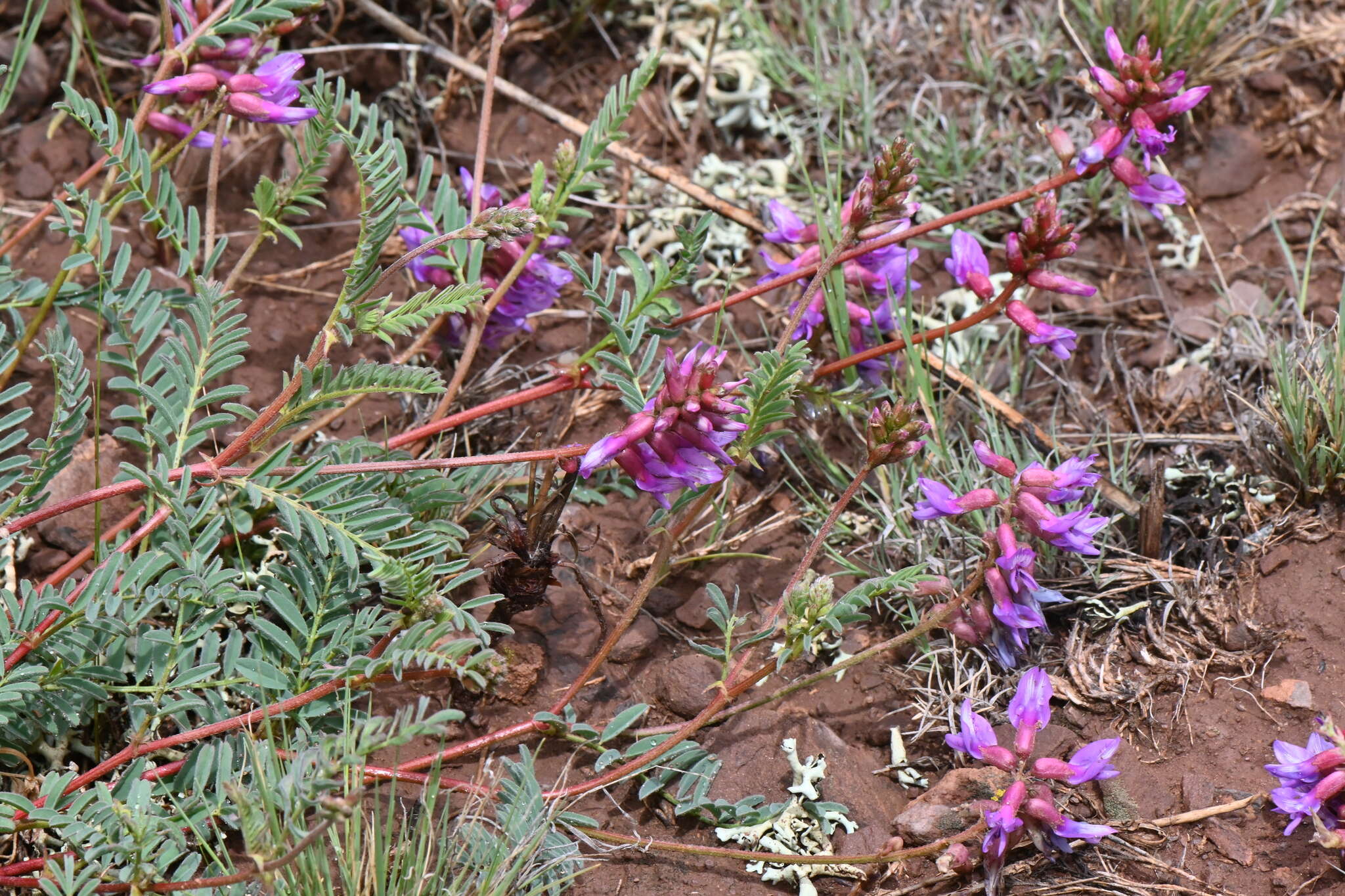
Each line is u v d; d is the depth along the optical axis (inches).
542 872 24.2
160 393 25.3
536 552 25.1
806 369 26.8
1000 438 27.7
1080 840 24.8
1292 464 26.8
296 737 24.5
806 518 27.5
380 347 28.4
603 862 24.9
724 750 25.5
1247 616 26.1
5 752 24.5
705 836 25.1
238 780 23.4
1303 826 24.8
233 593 24.5
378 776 24.5
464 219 26.6
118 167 26.3
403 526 24.8
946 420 28.0
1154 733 25.6
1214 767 25.3
